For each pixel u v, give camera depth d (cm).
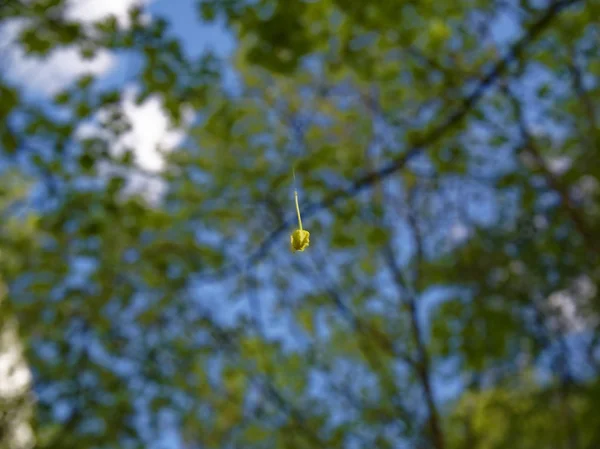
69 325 860
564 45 795
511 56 644
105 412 834
